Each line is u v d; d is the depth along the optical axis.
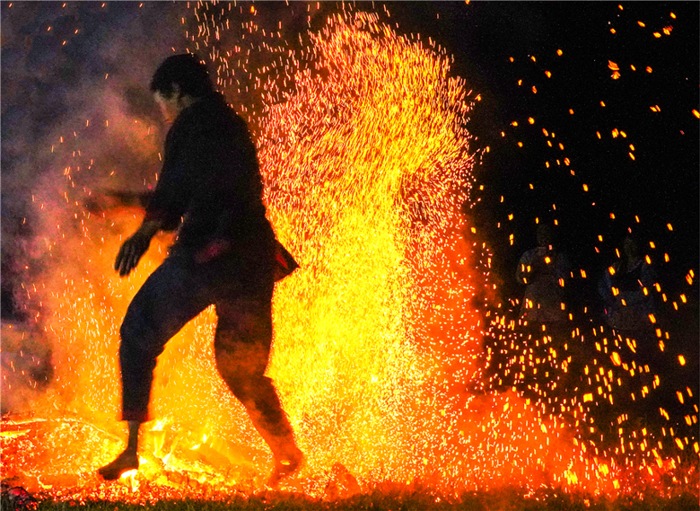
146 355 10.47
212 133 10.55
